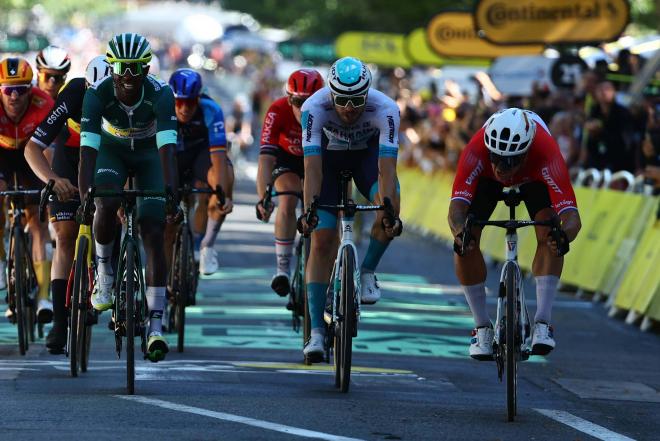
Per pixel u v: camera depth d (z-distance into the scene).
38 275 19.19
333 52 80.31
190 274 20.53
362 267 16.83
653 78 30.47
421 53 56.72
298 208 33.12
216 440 12.34
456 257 15.23
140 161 16.16
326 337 16.69
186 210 20.30
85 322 16.62
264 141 19.23
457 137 40.62
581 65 35.50
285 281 19.42
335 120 16.19
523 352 14.84
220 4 137.62
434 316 24.77
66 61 19.59
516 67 36.34
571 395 17.00
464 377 18.03
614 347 21.95
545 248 15.05
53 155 18.09
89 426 12.89
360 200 37.69
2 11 159.50
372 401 15.17
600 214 28.69
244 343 20.58
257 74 112.62
